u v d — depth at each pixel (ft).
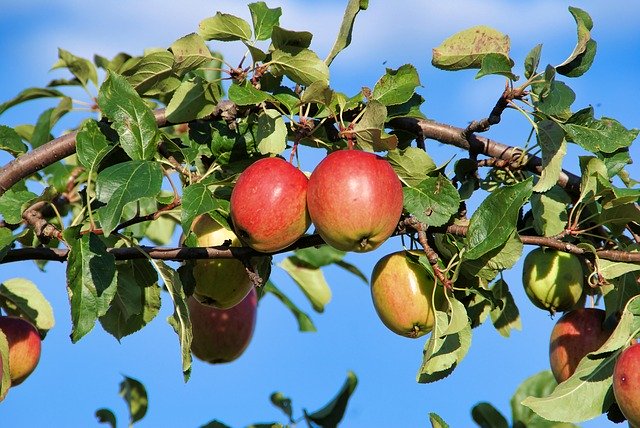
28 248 12.26
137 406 14.07
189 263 12.64
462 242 11.68
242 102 11.28
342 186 10.37
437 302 11.93
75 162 18.29
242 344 15.66
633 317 11.19
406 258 12.05
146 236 18.35
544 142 11.89
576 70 12.32
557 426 13.26
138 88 12.81
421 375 11.43
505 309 13.69
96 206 12.92
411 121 12.81
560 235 12.11
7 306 14.39
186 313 11.91
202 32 12.30
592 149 11.91
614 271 11.66
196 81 12.23
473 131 12.55
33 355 13.43
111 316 13.42
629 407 10.64
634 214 11.87
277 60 11.96
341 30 12.39
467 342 11.32
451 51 11.83
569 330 12.66
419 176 11.51
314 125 11.96
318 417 12.66
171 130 19.07
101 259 11.28
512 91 11.90
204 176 12.02
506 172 13.00
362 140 11.22
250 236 10.82
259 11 12.44
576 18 12.12
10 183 13.07
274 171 10.87
